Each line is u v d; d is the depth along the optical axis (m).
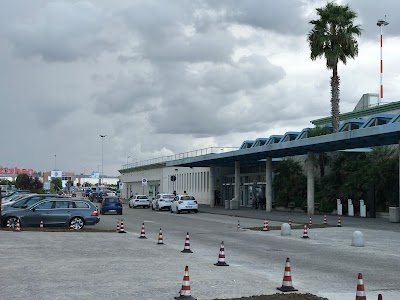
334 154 42.81
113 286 10.38
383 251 17.39
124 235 22.91
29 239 19.89
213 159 51.38
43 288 10.09
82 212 25.75
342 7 39.84
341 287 10.78
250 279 11.40
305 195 45.53
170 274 11.95
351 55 40.19
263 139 47.50
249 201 56.81
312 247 18.62
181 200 44.94
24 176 97.50
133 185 99.12
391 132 28.47
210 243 20.00
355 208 38.22
